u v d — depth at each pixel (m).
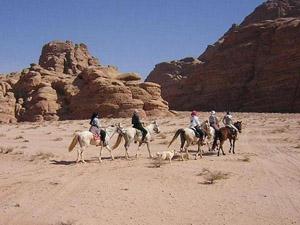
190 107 105.06
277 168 15.07
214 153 20.14
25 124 59.53
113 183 12.80
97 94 68.69
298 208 9.45
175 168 15.30
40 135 35.03
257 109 86.50
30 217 9.38
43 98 73.31
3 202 10.88
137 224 8.57
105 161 18.05
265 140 26.03
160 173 14.30
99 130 17.83
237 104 94.12
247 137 28.27
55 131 40.16
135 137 18.66
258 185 12.02
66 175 14.66
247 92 92.81
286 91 82.31
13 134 37.00
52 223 8.81
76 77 80.31
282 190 11.29
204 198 10.59
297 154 19.00
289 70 83.25
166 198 10.69
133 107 65.38
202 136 18.05
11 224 8.89
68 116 71.94
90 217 9.16
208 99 100.94
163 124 44.16
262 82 87.88
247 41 102.50
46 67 95.25
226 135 19.17
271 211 9.24
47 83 78.12
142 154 20.56
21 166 17.27
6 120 70.44
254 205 9.77
